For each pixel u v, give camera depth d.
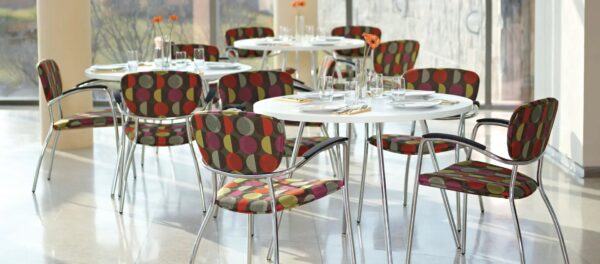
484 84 9.99
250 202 4.20
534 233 5.39
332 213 5.91
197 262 4.91
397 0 10.16
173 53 7.83
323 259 4.95
